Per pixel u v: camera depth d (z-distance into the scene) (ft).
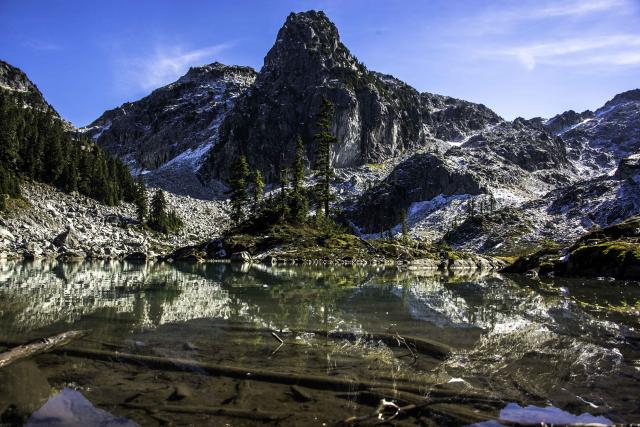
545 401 20.13
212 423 17.72
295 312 43.73
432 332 34.35
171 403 19.61
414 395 20.81
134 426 17.43
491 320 39.70
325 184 218.38
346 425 17.67
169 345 29.35
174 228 282.15
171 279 81.20
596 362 26.12
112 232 231.91
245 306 47.47
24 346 27.43
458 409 19.22
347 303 50.90
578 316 41.86
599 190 449.89
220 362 25.63
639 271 80.38
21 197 225.15
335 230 193.26
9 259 141.18
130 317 39.42
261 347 29.25
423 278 92.43
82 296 54.08
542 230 402.72
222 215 390.63
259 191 251.39
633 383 22.58
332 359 26.55
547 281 82.33
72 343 29.35
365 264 147.54
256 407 19.27
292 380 22.67
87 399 19.98
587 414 18.75
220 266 127.54
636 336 33.12
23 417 18.10
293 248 166.09
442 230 487.61
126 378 22.80
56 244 178.91
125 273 95.45
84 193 287.07
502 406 19.67
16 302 47.50
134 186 327.47
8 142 261.85
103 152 348.59
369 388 21.66
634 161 462.60
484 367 25.17
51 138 285.02
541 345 30.22
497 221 437.58
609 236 106.52
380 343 30.76
